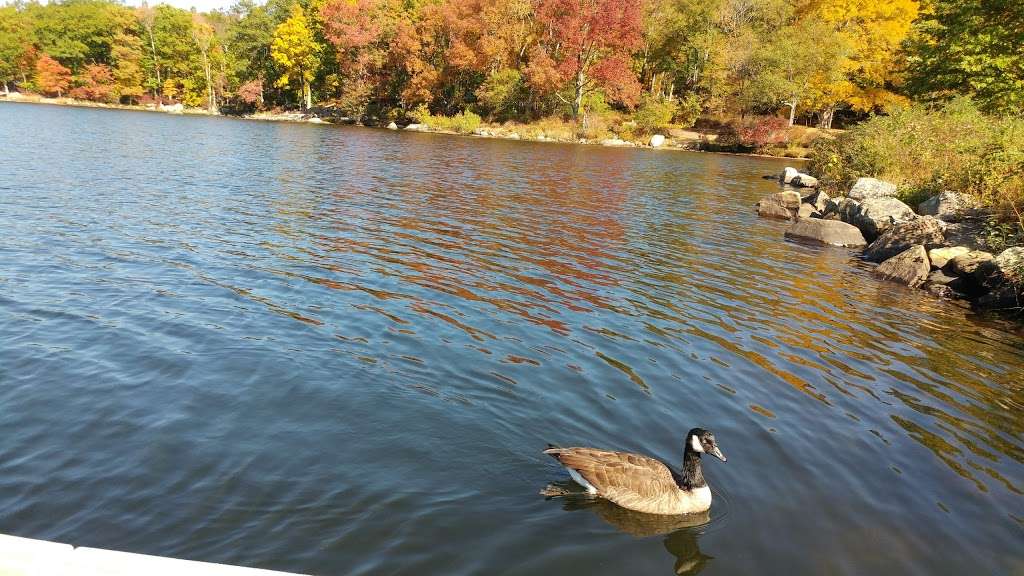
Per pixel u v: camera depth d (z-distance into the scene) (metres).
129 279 13.64
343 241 18.48
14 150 35.19
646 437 8.45
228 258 15.84
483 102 82.62
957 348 12.91
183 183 27.75
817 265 19.72
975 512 7.29
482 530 6.38
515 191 31.47
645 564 6.04
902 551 6.52
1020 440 9.17
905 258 18.70
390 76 89.69
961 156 26.09
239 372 9.54
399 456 7.61
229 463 7.23
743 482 7.61
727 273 17.83
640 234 22.47
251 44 101.25
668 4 80.50
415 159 44.53
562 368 10.45
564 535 6.39
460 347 11.05
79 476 6.83
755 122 69.94
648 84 91.56
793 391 10.22
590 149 63.78
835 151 38.50
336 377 9.57
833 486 7.63
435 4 86.19
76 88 102.56
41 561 2.80
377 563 5.78
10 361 9.43
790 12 75.12
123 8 106.25
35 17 107.31
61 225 18.08
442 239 19.61
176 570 2.80
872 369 11.45
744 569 6.08
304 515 6.41
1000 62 32.88
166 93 103.25
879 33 66.94
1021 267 15.54
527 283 15.41
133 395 8.67
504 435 8.24
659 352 11.46
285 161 39.03
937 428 9.33
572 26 73.62
